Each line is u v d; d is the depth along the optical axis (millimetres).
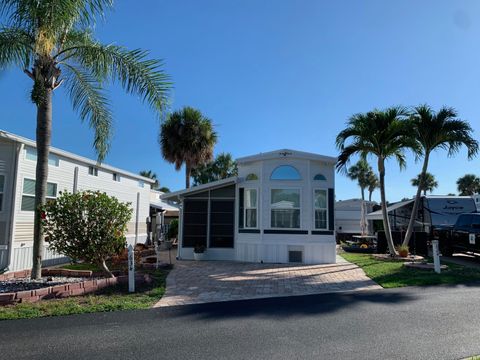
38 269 9219
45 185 9195
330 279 10266
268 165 14758
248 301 7625
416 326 5664
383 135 14492
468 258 16109
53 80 9359
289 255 14266
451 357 4406
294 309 6879
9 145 12133
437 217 18125
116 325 5902
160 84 9852
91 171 16891
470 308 6820
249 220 14875
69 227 8812
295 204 14492
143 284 9148
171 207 28016
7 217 11859
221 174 37594
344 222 31953
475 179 55625
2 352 4734
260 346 4859
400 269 11789
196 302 7539
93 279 9391
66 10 8023
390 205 22250
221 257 15148
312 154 14523
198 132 24562
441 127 14008
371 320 6047
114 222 9234
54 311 6668
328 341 5016
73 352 4719
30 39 8711
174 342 5066
